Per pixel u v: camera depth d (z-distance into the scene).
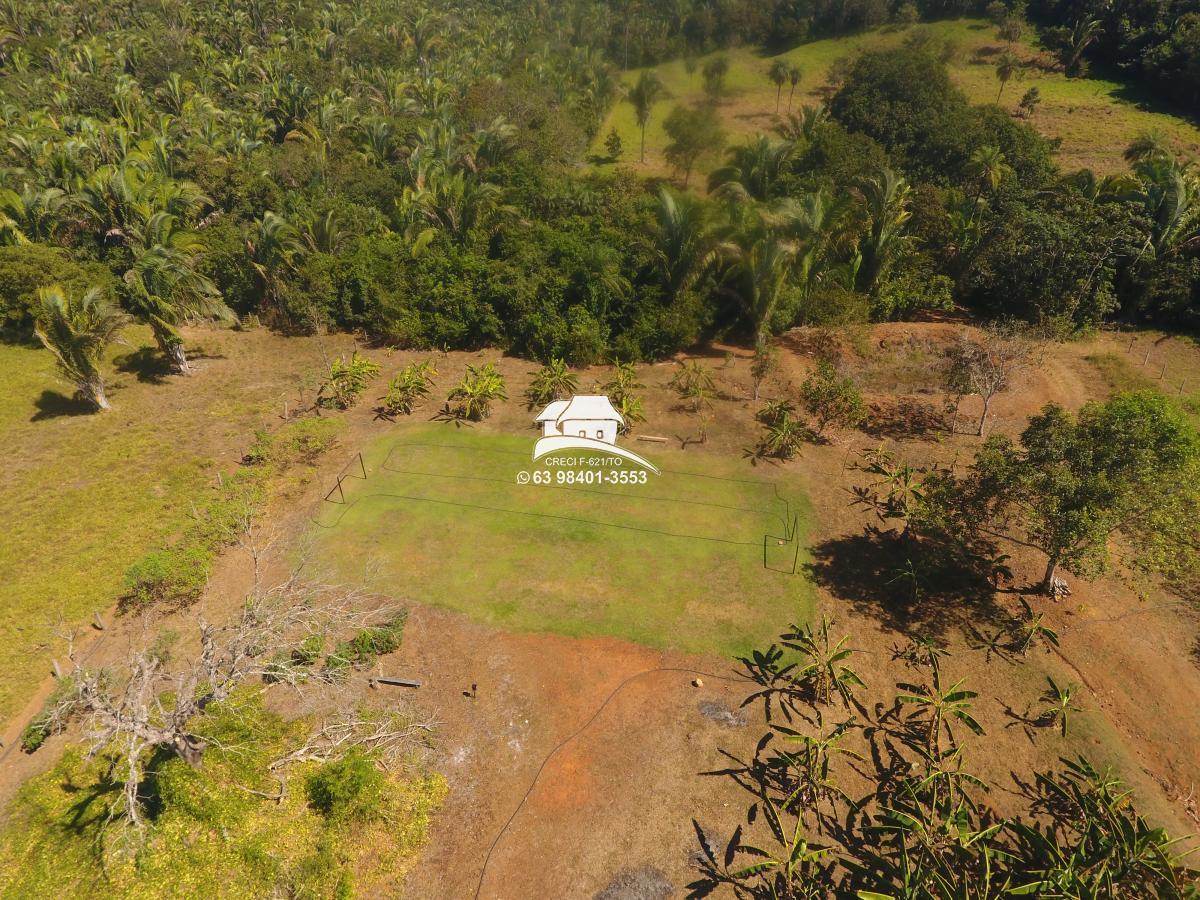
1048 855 10.77
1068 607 16.28
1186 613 15.99
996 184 34.44
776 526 19.36
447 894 11.26
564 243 30.27
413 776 12.90
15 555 18.64
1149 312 30.03
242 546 18.81
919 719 13.90
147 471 22.05
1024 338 25.78
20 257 28.44
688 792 12.68
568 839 11.97
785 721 13.93
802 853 10.93
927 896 10.23
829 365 24.66
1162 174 29.33
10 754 13.60
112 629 16.48
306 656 15.03
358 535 19.22
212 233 32.78
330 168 40.75
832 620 16.22
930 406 24.86
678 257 28.05
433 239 32.91
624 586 17.36
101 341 24.20
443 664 15.27
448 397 25.14
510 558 18.33
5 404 25.47
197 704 11.71
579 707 14.30
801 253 28.61
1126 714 13.91
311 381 26.59
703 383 26.53
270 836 11.82
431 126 44.66
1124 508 13.47
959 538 17.08
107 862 11.44
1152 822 11.88
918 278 31.27
